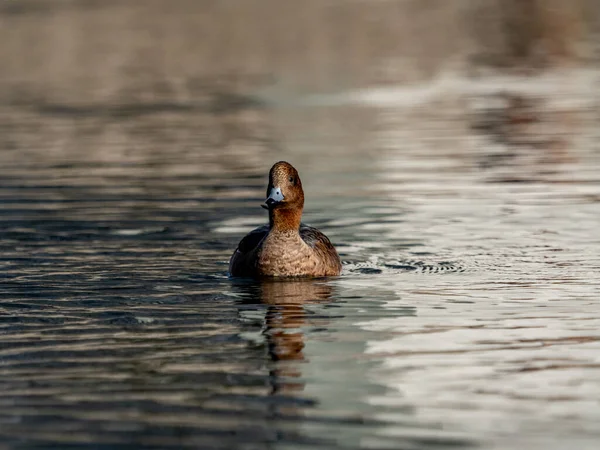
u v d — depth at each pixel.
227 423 8.51
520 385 9.30
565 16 54.50
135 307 12.25
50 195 20.08
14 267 14.40
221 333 11.11
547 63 40.41
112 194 20.06
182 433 8.30
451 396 9.07
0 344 10.73
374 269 14.27
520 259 14.59
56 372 9.79
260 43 48.25
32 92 37.56
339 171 22.09
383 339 10.80
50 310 12.12
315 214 18.00
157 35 51.47
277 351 10.40
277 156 24.08
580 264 14.20
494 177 20.92
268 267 13.76
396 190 19.94
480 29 51.16
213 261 14.84
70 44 49.56
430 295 12.70
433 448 7.99
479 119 28.66
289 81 37.66
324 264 13.88
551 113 29.28
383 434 8.26
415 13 57.62
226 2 63.44
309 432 8.30
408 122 28.53
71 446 8.08
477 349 10.39
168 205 18.92
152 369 9.86
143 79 39.75
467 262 14.50
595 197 18.75
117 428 8.41
